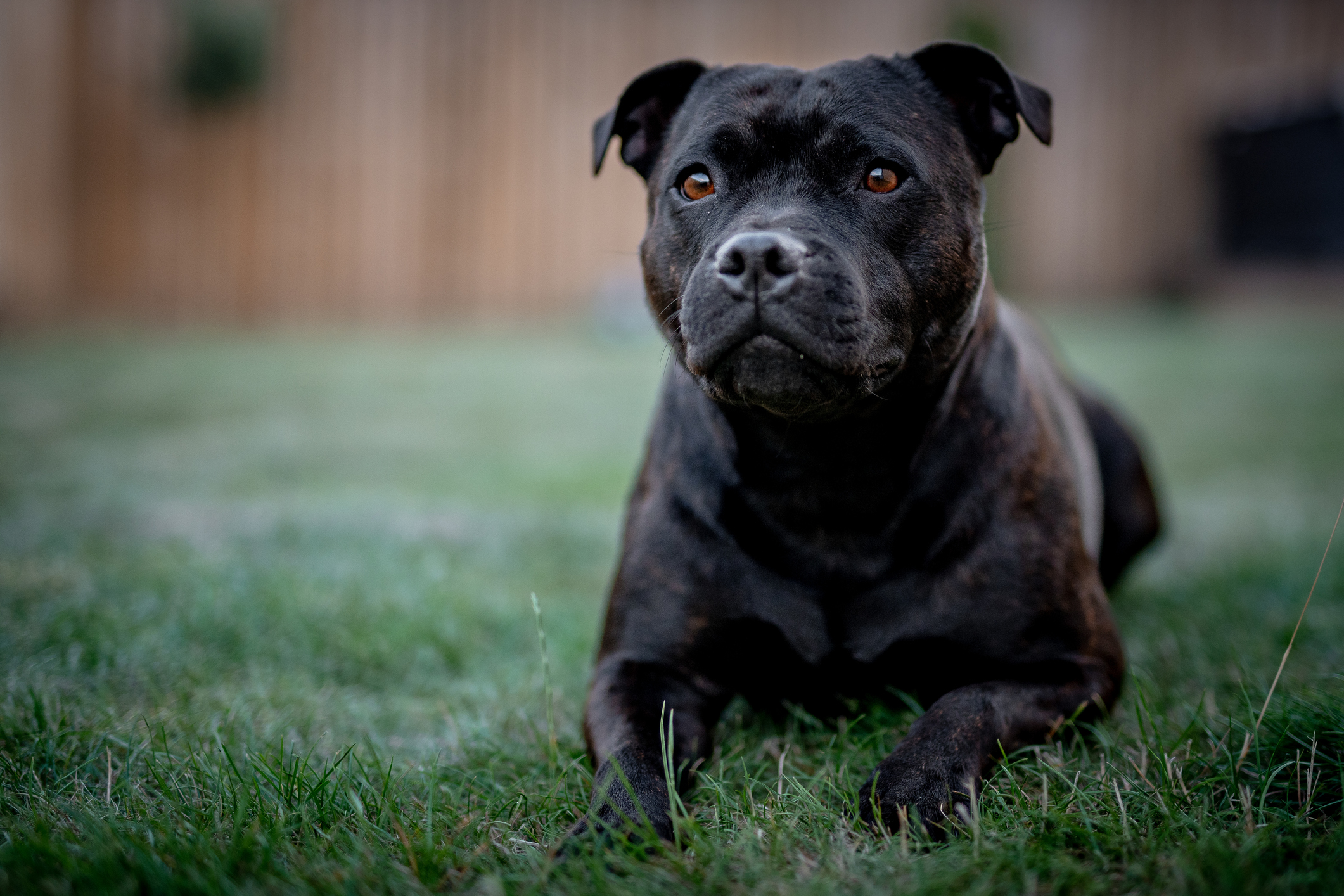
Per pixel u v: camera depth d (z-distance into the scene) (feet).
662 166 9.48
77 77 46.19
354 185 48.57
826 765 7.97
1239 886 5.81
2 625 10.83
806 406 7.88
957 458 8.65
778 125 8.41
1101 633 8.91
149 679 9.70
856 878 6.07
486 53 48.67
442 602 12.39
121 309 47.52
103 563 13.50
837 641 8.66
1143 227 50.96
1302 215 50.29
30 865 6.22
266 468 21.21
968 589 8.56
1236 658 10.09
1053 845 6.51
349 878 6.07
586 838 6.59
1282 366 35.78
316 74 47.75
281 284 48.52
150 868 6.03
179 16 45.83
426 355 39.37
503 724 9.21
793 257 7.52
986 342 9.15
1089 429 12.97
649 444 10.09
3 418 25.32
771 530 8.73
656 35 49.32
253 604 11.80
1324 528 16.47
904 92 8.93
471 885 6.26
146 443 23.31
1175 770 7.38
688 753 8.11
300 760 7.70
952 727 7.53
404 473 21.43
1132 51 49.85
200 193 47.60
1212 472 22.43
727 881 6.10
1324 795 7.12
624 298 45.83
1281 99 49.26
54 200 45.32
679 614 8.91
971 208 8.89
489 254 49.62
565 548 16.06
